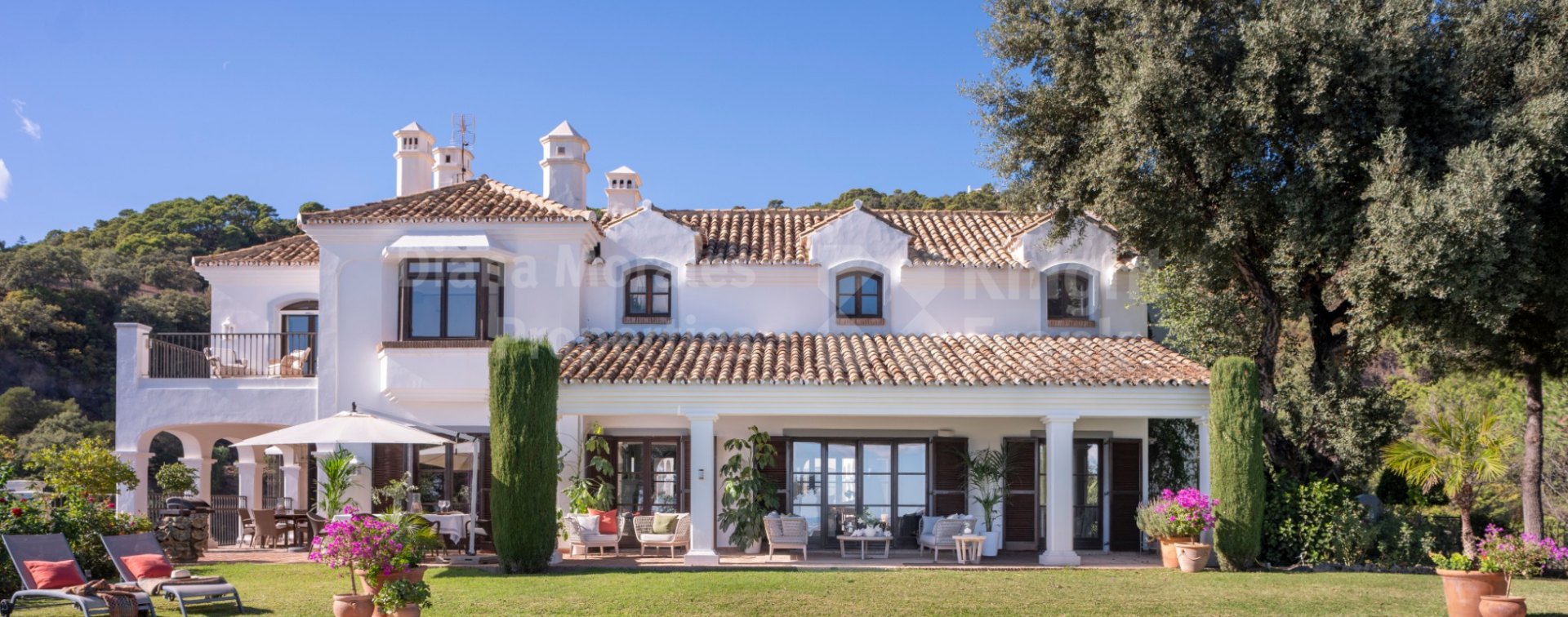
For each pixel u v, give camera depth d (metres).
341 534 13.59
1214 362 19.34
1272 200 19.50
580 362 20.28
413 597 13.39
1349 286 18.53
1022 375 19.83
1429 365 21.98
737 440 21.52
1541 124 17.06
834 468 21.92
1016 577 17.77
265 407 22.28
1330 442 20.28
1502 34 18.27
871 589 16.36
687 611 14.56
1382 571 18.69
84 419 44.66
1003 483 21.80
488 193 23.81
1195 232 20.11
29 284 52.44
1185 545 18.55
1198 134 18.55
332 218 21.92
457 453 22.25
